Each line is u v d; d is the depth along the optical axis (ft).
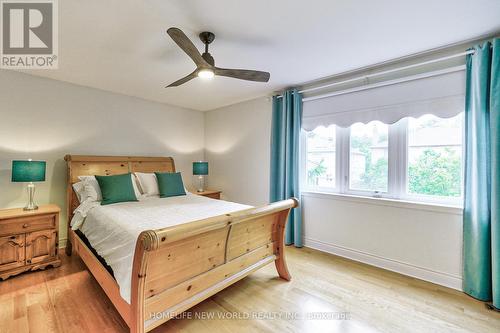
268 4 5.39
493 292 6.49
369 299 6.98
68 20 6.01
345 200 9.88
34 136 9.90
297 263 9.41
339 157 10.32
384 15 5.82
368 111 9.09
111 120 12.03
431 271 7.95
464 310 6.45
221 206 9.25
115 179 9.95
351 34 6.68
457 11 5.65
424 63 7.70
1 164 9.22
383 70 8.79
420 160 8.37
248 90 11.79
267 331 5.69
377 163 9.31
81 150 11.12
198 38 6.84
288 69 9.17
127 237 6.01
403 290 7.46
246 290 7.45
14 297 6.89
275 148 11.89
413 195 8.50
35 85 9.86
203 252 5.90
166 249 5.06
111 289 5.88
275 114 11.84
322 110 10.43
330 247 10.41
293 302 6.83
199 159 16.05
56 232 8.87
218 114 15.37
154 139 13.76
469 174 7.01
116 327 5.71
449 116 7.43
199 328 5.77
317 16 5.86
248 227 7.10
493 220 6.43
